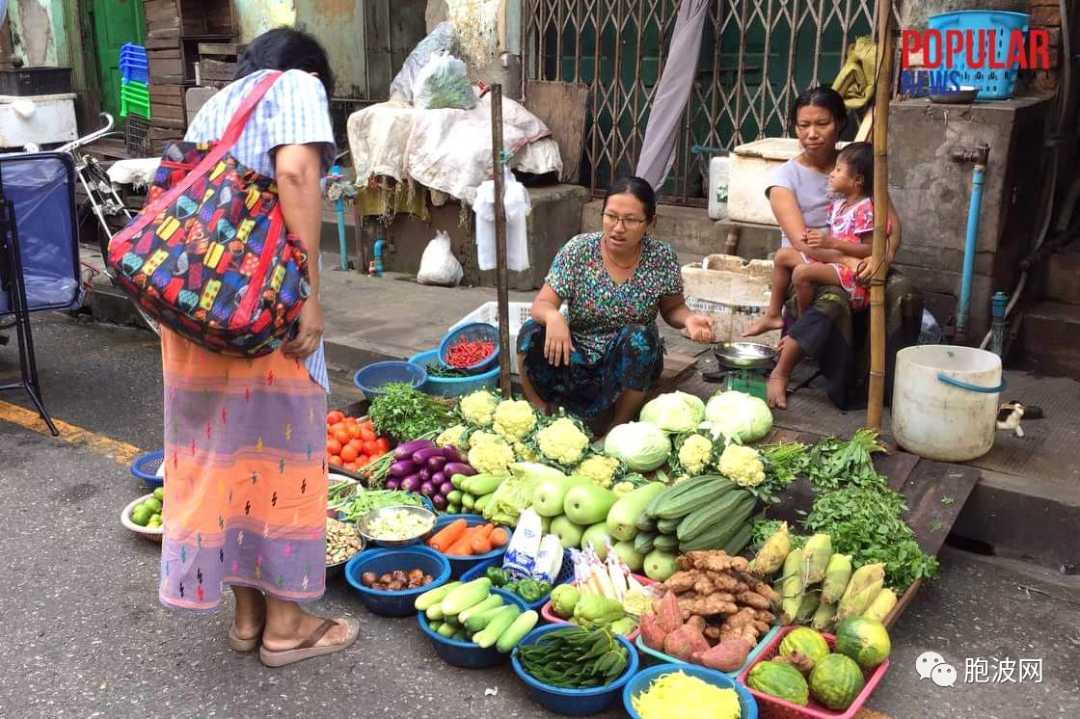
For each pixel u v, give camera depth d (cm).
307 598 305
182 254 258
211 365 283
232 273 259
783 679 275
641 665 299
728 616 305
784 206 459
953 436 381
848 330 435
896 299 436
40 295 516
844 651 286
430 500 390
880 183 376
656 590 324
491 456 388
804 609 311
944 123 483
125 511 400
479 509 379
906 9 527
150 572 371
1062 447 407
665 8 681
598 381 444
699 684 271
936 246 500
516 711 290
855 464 367
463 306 654
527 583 325
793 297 474
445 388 492
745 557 343
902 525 333
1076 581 359
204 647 323
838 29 635
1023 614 339
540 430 394
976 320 497
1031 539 371
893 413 401
